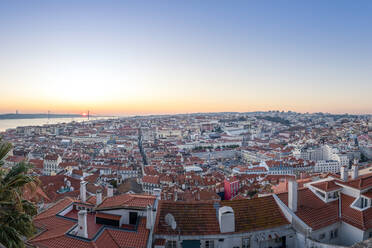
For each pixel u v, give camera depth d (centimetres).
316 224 4178
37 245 3114
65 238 3278
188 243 3800
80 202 4684
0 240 2227
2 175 2467
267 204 4509
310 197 4809
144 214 4006
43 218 4116
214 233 3856
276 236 4028
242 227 4009
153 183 15525
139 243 3416
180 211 4184
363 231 4109
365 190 4756
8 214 2383
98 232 3481
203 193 12538
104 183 15738
